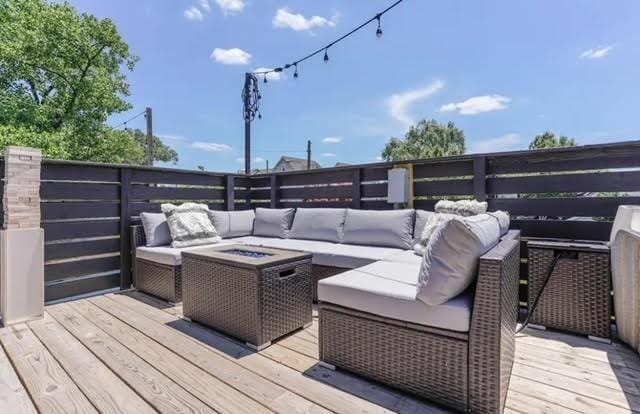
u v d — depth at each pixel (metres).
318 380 1.66
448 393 1.41
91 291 3.22
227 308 2.18
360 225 3.15
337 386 1.60
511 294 1.63
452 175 3.12
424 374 1.47
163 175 3.80
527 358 1.86
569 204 2.52
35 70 9.45
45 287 2.95
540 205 2.63
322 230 3.42
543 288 2.23
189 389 1.58
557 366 1.77
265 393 1.54
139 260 3.27
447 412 1.41
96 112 10.77
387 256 2.56
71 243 3.10
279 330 2.13
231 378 1.68
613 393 1.52
